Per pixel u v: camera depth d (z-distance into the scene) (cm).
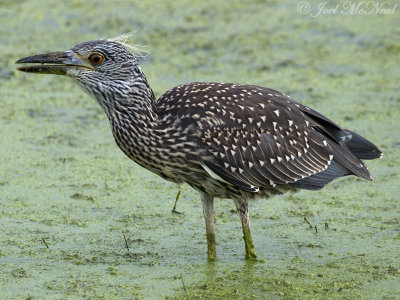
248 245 1191
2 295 1048
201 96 1162
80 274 1122
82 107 1880
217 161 1145
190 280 1109
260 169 1174
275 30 2447
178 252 1214
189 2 2700
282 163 1188
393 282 1102
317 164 1211
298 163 1198
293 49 2300
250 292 1069
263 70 2142
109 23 2447
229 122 1155
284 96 1230
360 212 1368
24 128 1734
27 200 1387
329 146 1223
